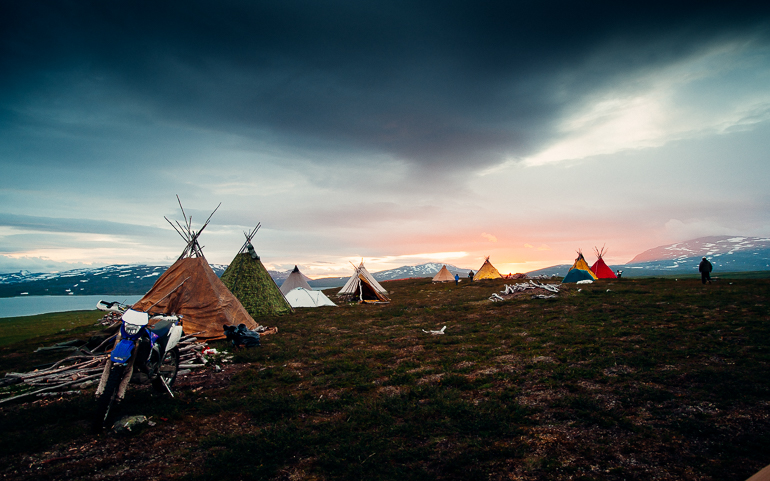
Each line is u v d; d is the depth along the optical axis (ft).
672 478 12.92
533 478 13.33
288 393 24.44
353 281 128.57
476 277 183.21
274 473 14.39
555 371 26.02
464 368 29.14
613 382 23.66
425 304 85.05
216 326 46.14
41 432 18.48
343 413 20.57
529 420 18.44
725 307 49.34
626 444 15.62
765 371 23.59
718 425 16.80
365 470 14.25
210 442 16.97
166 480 14.05
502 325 48.44
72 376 27.25
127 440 17.65
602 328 41.34
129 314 21.11
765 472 11.78
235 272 74.69
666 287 81.41
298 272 134.21
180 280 47.88
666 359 27.99
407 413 19.93
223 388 26.17
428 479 13.42
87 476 14.47
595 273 132.16
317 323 60.39
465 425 17.87
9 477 14.33
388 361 32.96
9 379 26.73
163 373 25.61
